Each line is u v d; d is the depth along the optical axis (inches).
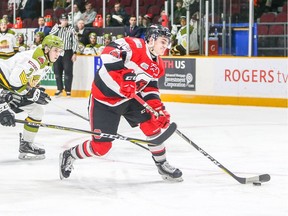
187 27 556.7
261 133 377.4
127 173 257.0
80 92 614.5
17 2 708.0
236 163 282.2
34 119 282.0
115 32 604.1
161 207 200.1
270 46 543.5
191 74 544.4
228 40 550.9
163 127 232.8
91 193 220.5
